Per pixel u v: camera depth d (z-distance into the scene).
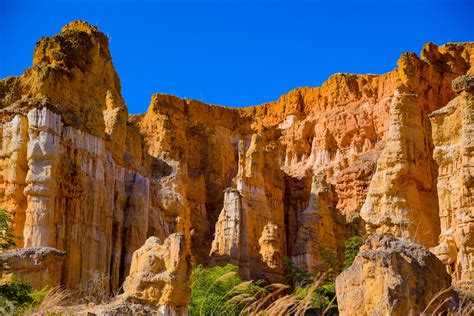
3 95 54.09
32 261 40.28
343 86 110.44
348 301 26.58
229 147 109.06
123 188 63.09
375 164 92.88
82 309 33.31
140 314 34.28
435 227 63.41
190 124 107.31
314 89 115.44
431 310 25.70
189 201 89.88
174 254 36.34
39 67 54.34
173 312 35.34
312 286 21.42
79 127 54.06
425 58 90.69
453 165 44.28
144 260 36.69
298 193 96.38
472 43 94.06
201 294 46.47
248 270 73.44
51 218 49.66
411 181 63.19
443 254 42.94
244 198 79.12
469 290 34.50
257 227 80.31
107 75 63.81
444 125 45.06
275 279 72.19
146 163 76.62
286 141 111.19
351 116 105.06
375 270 26.03
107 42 64.44
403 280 25.73
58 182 51.00
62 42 57.50
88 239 52.56
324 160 104.88
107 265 55.31
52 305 26.47
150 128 98.81
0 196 50.06
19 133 50.72
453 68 91.12
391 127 65.62
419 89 87.88
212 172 101.44
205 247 83.94
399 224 60.62
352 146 103.00
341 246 78.38
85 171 53.81
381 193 62.75
